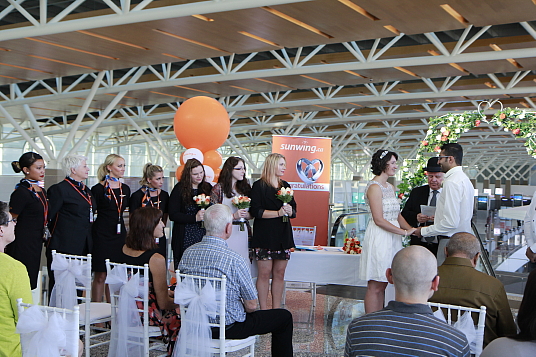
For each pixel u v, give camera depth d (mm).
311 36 10664
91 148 37656
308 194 7777
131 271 3793
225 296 3402
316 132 36750
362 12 9141
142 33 10477
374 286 4742
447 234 4461
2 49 12180
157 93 19109
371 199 4648
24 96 21578
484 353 2086
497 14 9188
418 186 6195
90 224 5422
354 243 5969
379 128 33594
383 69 14891
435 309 3064
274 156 5316
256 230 5293
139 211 3930
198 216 5219
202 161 8070
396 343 1999
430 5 8648
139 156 40969
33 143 20391
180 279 3463
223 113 8312
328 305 6727
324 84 17438
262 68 16641
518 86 18266
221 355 3396
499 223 8711
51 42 11375
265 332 3686
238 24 9797
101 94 19109
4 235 2789
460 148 4402
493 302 2938
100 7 13523
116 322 3936
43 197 5137
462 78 19328
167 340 3963
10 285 2613
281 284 5387
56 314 2438
